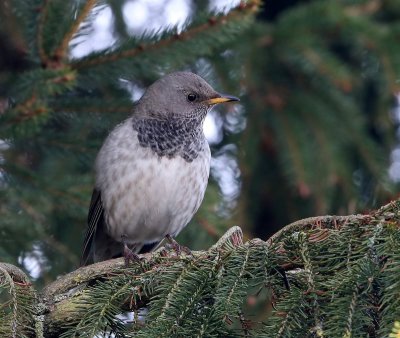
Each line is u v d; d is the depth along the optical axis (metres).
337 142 12.68
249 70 12.71
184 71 11.55
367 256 6.64
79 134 11.35
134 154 10.53
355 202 12.40
